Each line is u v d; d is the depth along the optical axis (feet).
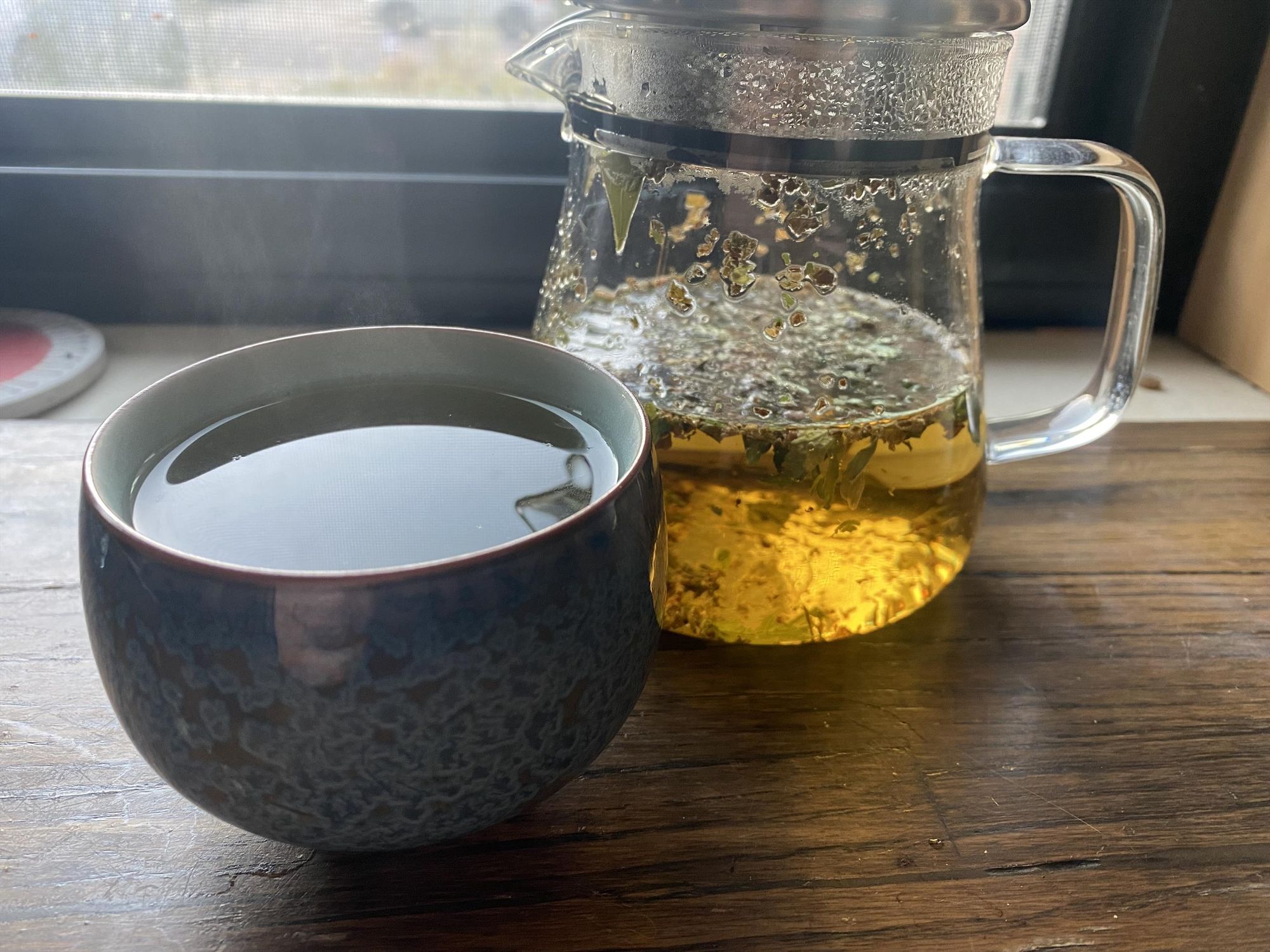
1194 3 0.98
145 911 0.45
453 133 1.05
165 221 1.05
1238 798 0.54
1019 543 0.76
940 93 0.53
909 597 0.62
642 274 0.61
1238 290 1.09
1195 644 0.66
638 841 0.50
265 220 1.06
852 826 0.51
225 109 1.02
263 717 0.36
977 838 0.51
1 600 0.65
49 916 0.45
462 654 0.36
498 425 0.50
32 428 0.86
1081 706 0.60
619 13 0.52
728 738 0.57
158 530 0.41
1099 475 0.86
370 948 0.44
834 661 0.63
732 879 0.48
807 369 0.61
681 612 0.62
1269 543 0.77
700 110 0.52
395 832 0.40
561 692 0.39
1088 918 0.47
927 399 0.58
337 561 0.40
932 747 0.57
